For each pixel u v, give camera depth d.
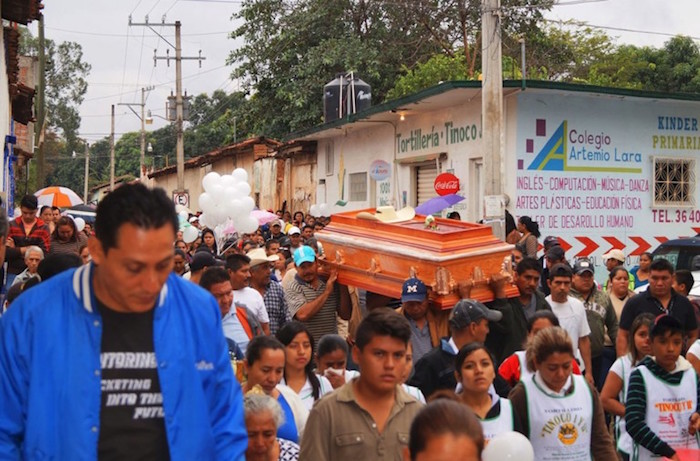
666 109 17.84
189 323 3.08
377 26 32.22
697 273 12.33
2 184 15.37
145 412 2.96
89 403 2.90
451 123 18.53
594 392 5.38
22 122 24.72
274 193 32.19
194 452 2.99
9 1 13.02
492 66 13.33
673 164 18.03
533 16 31.39
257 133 34.66
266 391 5.33
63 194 20.47
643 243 17.69
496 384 6.20
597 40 37.28
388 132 21.73
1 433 2.88
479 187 17.78
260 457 4.51
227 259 8.40
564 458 5.19
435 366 6.00
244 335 7.22
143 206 2.81
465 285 7.89
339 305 9.52
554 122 16.78
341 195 25.02
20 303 2.99
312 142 27.39
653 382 5.85
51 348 2.92
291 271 9.67
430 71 26.62
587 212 17.14
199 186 46.50
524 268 8.14
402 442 4.13
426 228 8.58
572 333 8.43
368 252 8.88
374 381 4.09
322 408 4.18
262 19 32.47
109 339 2.96
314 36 32.34
